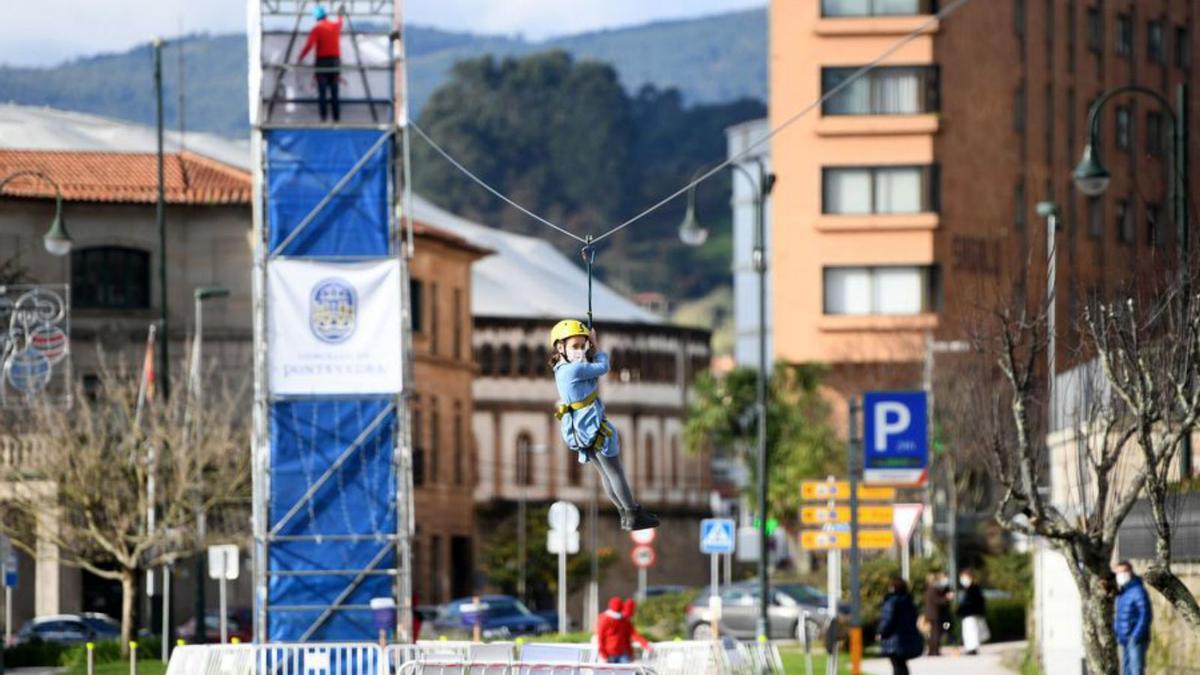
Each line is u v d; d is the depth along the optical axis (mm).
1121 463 60844
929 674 76438
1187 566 58219
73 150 145375
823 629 92062
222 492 110625
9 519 111562
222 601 85375
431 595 164375
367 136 79062
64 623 114312
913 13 146750
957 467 109312
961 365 106938
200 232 140875
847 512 78000
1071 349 63188
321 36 78500
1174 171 72500
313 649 59406
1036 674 72375
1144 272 60094
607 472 31141
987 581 118812
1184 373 49281
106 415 109875
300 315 78000
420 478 162500
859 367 144500
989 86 148875
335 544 77500
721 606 102500
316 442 77875
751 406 155625
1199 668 57875
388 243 78812
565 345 31219
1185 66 175125
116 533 105125
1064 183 158000
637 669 37500
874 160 145875
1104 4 165500
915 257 144875
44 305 113875
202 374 131250
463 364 172125
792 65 146625
